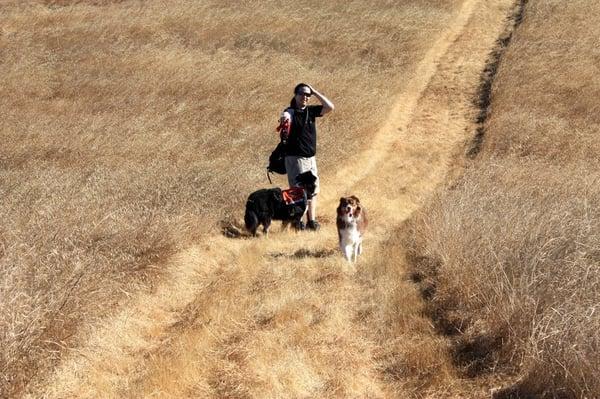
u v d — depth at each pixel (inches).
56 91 662.5
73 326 207.8
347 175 462.9
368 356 210.1
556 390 175.0
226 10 935.0
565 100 586.9
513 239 262.2
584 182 378.3
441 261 279.0
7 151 480.4
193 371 195.3
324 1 966.4
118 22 901.2
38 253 240.7
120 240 269.7
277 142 511.8
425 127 581.9
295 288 259.3
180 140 510.9
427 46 788.0
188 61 742.5
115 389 189.6
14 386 178.7
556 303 204.5
